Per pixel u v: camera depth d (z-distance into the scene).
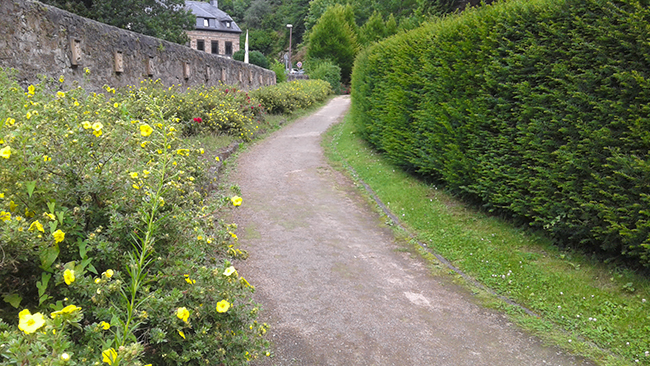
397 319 3.73
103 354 1.47
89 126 2.51
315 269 4.62
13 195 2.13
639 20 3.85
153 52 12.36
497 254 4.96
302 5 78.12
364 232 5.91
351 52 42.44
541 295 4.16
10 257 1.88
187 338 2.23
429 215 6.33
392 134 8.84
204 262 2.81
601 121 4.20
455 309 3.98
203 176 5.01
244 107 13.11
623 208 3.90
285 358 3.07
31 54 7.50
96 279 1.94
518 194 5.09
